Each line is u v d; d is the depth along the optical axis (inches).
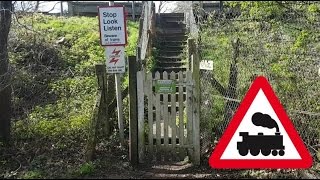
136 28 586.2
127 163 265.3
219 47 454.6
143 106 263.0
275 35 442.3
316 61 366.0
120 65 279.6
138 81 261.1
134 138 263.1
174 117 264.4
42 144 299.3
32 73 420.8
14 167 263.6
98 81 301.6
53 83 412.5
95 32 540.4
